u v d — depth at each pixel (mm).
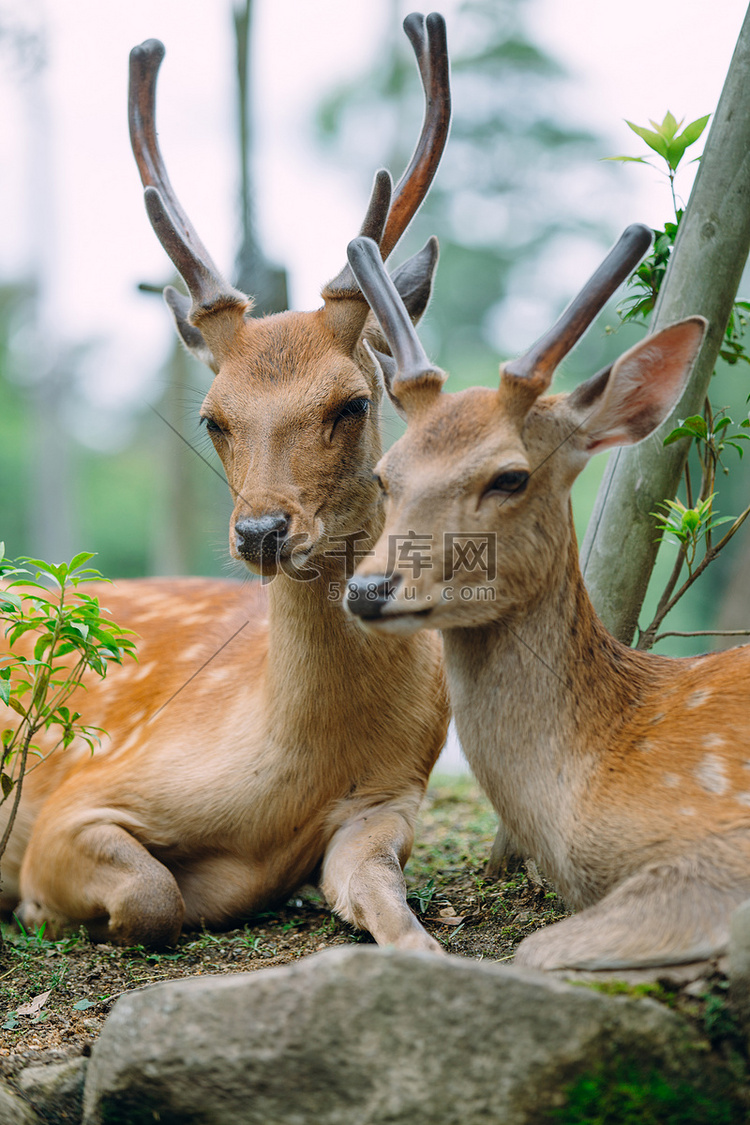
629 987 3857
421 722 6375
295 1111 3494
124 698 7152
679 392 4848
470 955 5434
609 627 6559
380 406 6320
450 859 7301
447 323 40719
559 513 4793
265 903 6383
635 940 4109
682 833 4457
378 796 6309
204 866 6359
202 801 6219
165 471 26609
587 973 4066
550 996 3461
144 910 5863
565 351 4598
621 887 4340
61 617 5512
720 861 4289
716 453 6484
